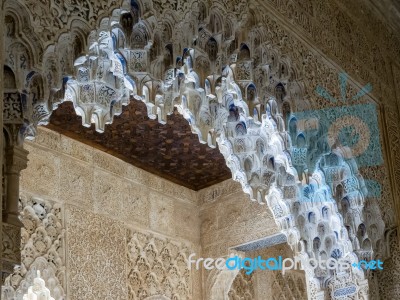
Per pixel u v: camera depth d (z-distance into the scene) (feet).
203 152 23.72
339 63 17.53
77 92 14.58
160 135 22.41
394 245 17.94
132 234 23.45
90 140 22.49
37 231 20.20
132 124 21.54
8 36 9.52
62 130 21.71
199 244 26.03
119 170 23.75
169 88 14.98
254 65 14.39
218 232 25.68
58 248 20.66
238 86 14.05
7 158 9.39
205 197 26.45
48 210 20.76
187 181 26.04
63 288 20.39
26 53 9.66
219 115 16.58
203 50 13.35
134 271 23.11
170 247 24.80
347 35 18.43
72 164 22.03
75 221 21.48
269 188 17.37
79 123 21.33
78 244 21.31
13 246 8.99
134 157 23.86
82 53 10.44
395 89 20.39
